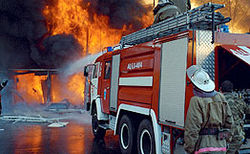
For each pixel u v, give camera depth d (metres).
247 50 3.84
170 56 4.19
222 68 3.99
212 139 2.74
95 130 8.06
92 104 8.41
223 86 3.83
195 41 3.77
